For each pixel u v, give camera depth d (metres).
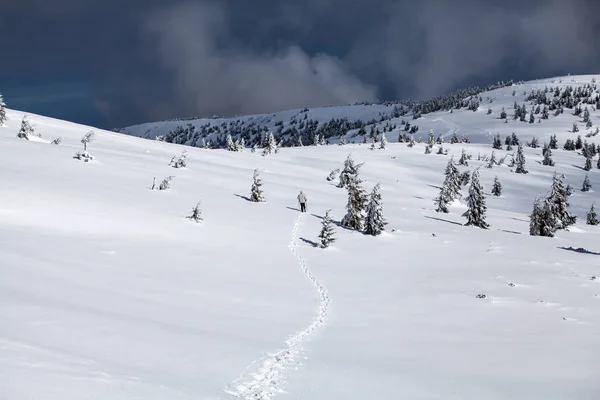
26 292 12.33
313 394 9.02
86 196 29.36
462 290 20.39
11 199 24.89
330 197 50.72
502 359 12.02
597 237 44.47
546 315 17.06
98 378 7.61
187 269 19.77
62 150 43.12
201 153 69.38
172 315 13.18
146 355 9.53
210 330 12.30
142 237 24.28
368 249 29.05
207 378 8.95
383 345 12.90
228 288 17.75
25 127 46.66
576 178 115.12
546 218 41.19
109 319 11.42
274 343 12.03
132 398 7.15
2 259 15.50
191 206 33.94
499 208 71.81
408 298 18.86
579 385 10.21
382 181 75.12
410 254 28.30
